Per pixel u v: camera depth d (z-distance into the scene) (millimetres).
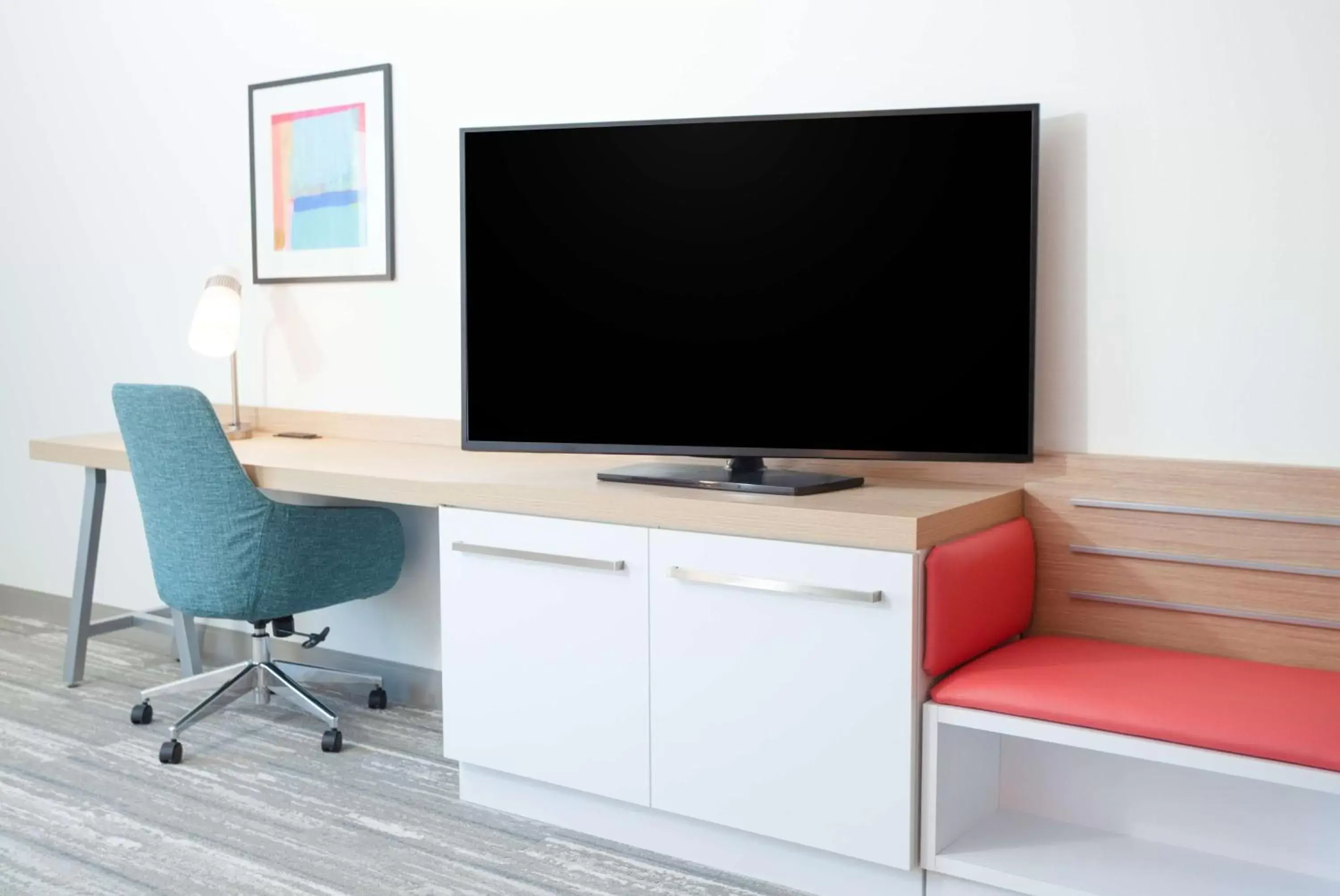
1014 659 2359
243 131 3893
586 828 2705
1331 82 2258
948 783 2309
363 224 3615
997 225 2449
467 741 2824
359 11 3580
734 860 2502
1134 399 2500
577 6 3184
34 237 4566
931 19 2662
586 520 2602
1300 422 2332
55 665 4078
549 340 2801
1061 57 2520
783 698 2361
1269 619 2352
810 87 2840
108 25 4219
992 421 2494
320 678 3518
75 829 2713
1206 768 1978
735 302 2648
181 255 4121
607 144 2711
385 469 3033
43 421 4645
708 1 2971
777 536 2348
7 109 4582
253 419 3951
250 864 2533
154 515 3193
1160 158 2432
